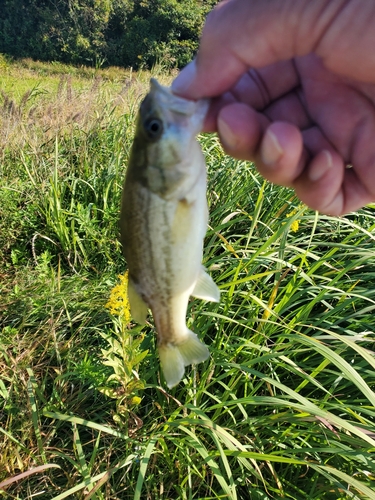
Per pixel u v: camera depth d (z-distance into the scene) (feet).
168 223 0.56
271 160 0.50
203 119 0.55
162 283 0.59
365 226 1.50
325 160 0.55
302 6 0.48
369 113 0.60
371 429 0.80
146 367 1.09
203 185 0.57
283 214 1.49
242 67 0.53
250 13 0.49
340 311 1.19
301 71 0.61
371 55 0.49
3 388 1.00
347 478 0.70
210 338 1.11
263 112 0.64
